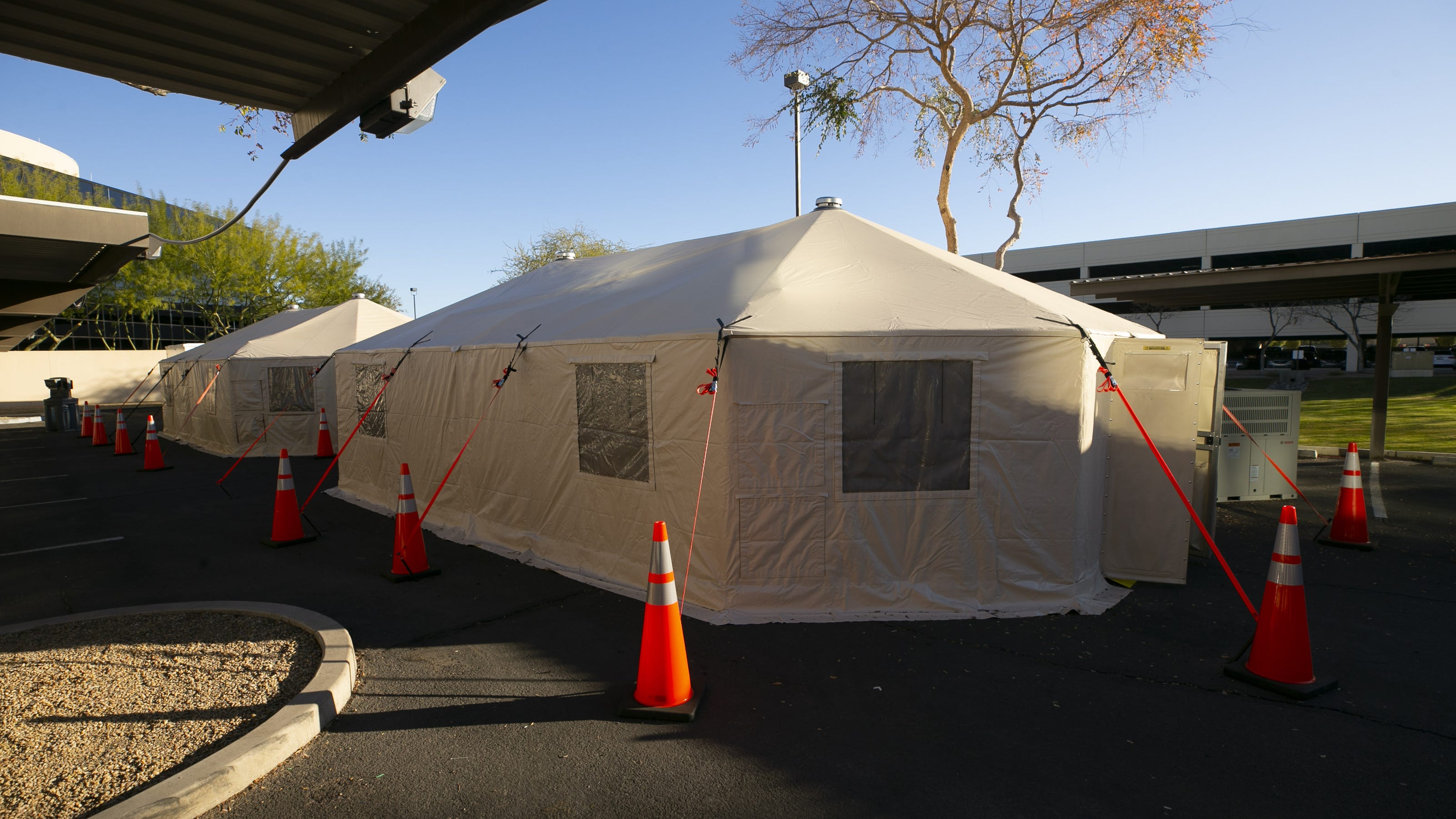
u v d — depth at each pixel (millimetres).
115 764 3412
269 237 33562
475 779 3463
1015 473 5555
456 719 4039
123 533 8469
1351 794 3283
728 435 5410
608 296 7363
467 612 5758
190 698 4090
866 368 5457
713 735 3828
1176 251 47219
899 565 5570
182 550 7680
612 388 6293
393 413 9406
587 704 4203
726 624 5305
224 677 4371
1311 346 53312
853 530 5500
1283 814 3148
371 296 39312
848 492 5484
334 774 3512
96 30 3459
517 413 7367
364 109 4031
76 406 21188
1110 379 5387
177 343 39969
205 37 3533
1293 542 4309
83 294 12758
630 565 6219
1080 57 13703
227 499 10484
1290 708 4090
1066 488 5555
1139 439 6074
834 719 3986
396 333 10516
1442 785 3350
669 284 6906
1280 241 43969
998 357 5516
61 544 7957
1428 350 47312
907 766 3531
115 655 4699
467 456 8117
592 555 6590
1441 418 18703
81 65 3840
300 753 3697
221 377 15312
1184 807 3199
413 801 3297
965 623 5316
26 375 30297
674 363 5738
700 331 5578
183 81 4074
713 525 5543
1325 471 11688
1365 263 11086
